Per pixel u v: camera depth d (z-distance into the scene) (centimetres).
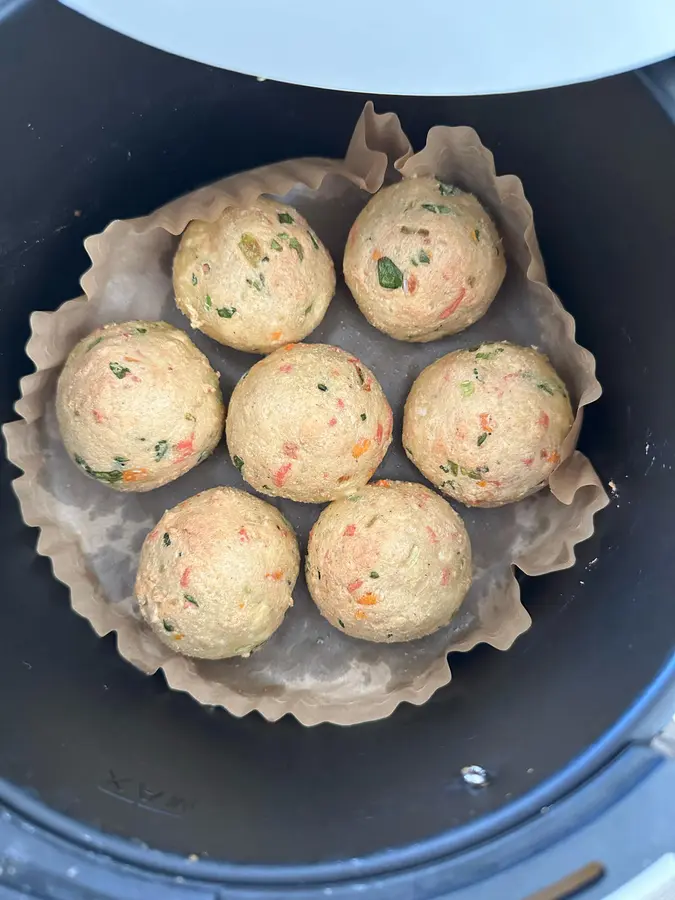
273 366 21
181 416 21
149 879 14
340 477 20
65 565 21
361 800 17
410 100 20
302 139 22
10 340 21
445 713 20
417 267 20
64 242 21
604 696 16
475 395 20
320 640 22
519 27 10
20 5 15
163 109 19
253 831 16
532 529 22
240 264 21
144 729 19
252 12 10
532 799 14
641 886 13
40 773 16
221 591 20
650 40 10
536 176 20
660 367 18
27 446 22
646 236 17
